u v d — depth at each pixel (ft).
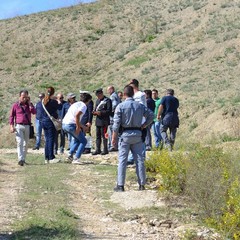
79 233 27.45
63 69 171.22
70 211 31.83
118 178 38.19
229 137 81.71
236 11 159.74
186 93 117.91
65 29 196.44
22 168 49.47
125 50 168.96
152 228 30.09
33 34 196.75
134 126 37.65
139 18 187.93
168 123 56.18
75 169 48.78
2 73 174.50
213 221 29.48
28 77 169.99
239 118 90.17
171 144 53.21
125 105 37.52
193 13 173.47
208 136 86.69
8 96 155.74
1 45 193.26
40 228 27.37
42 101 53.62
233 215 28.14
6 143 86.58
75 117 51.37
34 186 39.83
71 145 53.47
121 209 33.81
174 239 27.81
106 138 59.00
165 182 37.17
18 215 30.68
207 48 142.41
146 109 37.91
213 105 104.73
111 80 150.30
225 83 118.93
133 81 41.37
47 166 50.57
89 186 40.65
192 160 38.73
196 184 33.04
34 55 183.73
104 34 186.91
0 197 35.73
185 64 139.13
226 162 38.09
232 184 30.96
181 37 158.10
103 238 26.89
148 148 59.11
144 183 38.29
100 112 58.59
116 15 197.57
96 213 32.65
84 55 177.06
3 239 25.72
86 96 51.70
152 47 161.27
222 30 150.30
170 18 179.01
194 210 33.14
